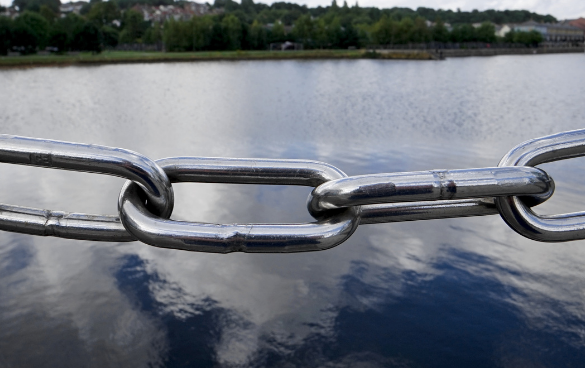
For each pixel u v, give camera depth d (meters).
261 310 4.50
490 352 3.87
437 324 4.23
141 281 4.98
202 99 23.58
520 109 19.09
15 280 5.00
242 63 60.66
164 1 164.88
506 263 5.24
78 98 23.88
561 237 0.85
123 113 18.95
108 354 3.93
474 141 13.03
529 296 4.59
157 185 0.79
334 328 4.23
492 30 92.88
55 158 0.77
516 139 13.36
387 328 4.21
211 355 3.91
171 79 35.88
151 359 3.87
